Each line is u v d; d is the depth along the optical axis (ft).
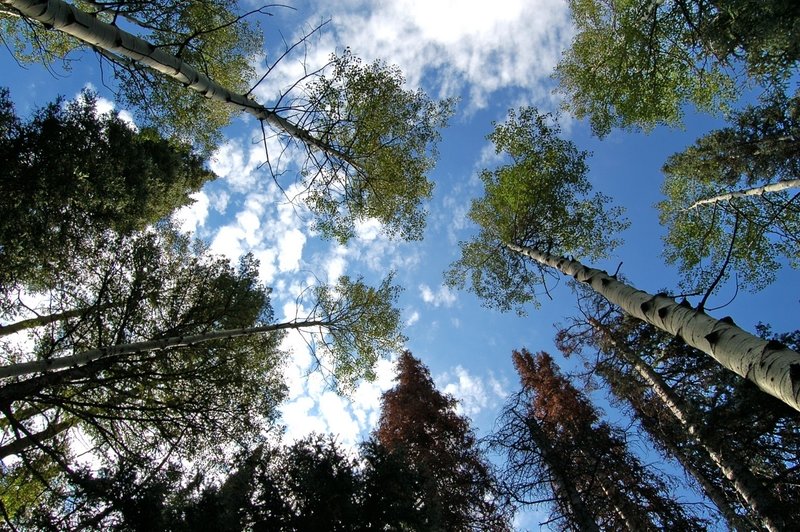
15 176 17.90
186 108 31.73
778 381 9.93
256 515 15.69
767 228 35.96
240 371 25.81
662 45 29.96
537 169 39.27
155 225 37.27
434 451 32.50
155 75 24.97
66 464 17.17
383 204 31.50
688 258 40.75
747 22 22.08
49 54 32.91
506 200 41.24
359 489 16.42
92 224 21.95
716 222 40.63
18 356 23.22
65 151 18.81
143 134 35.86
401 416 36.45
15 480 23.66
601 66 33.04
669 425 29.14
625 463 27.30
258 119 22.03
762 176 34.53
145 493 14.88
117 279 22.33
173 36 31.07
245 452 20.51
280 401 28.94
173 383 23.84
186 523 14.58
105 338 21.97
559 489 27.04
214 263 26.32
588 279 24.79
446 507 27.61
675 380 28.81
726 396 24.61
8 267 19.19
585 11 34.42
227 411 23.48
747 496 21.76
